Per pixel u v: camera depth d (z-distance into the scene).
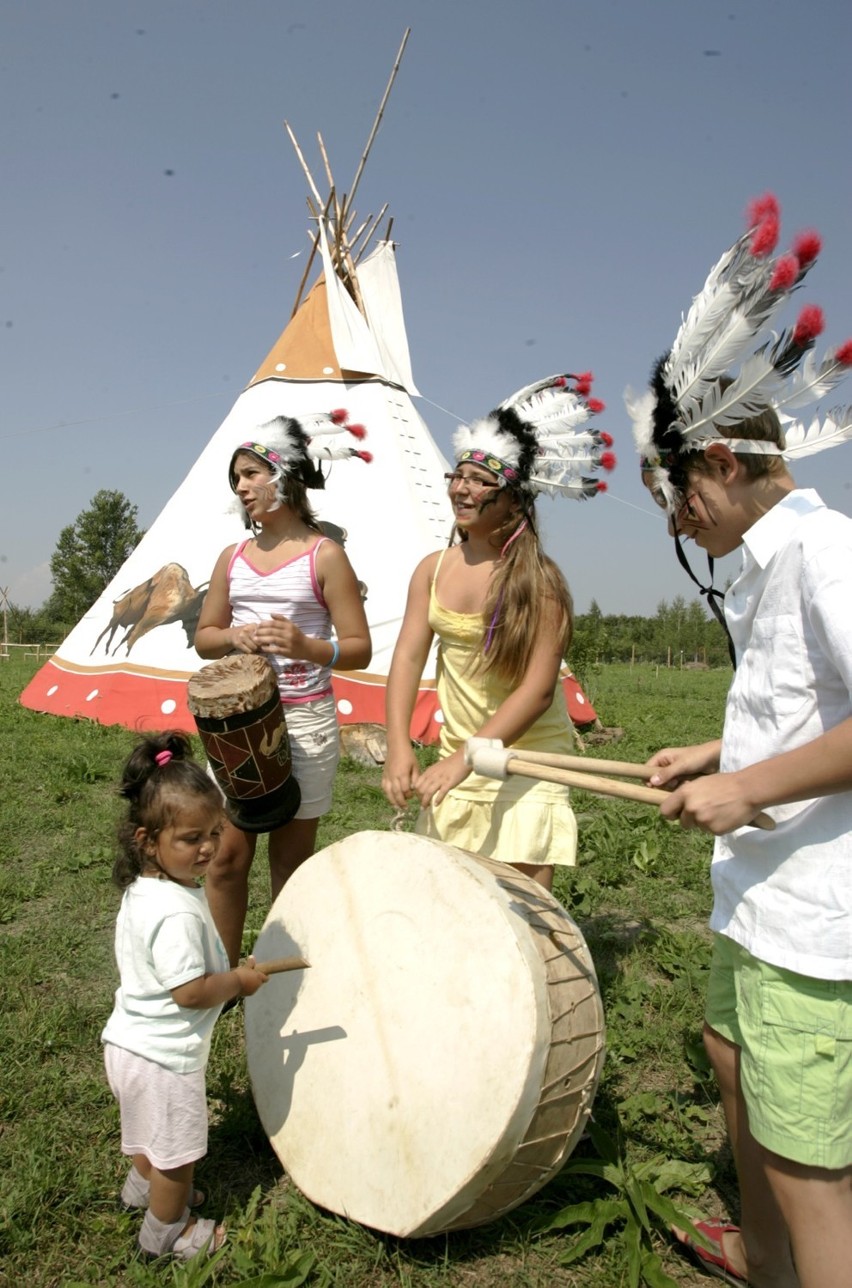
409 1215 2.47
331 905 2.91
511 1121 2.34
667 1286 2.42
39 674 11.95
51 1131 3.00
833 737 1.83
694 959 4.46
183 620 10.35
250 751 3.27
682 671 37.25
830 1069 1.94
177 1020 2.55
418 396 11.83
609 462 3.26
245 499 3.71
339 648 3.65
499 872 2.79
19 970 4.16
